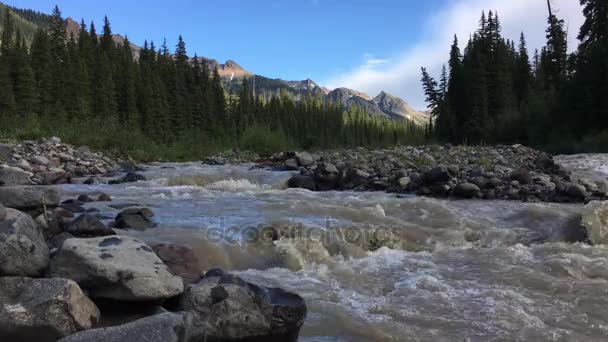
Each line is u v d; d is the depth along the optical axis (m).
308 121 91.50
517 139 43.22
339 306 5.10
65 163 19.19
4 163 16.53
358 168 15.04
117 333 3.23
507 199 11.84
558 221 8.98
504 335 4.45
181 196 11.66
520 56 59.88
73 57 55.06
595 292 5.64
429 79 65.75
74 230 6.43
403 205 10.05
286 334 4.15
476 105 50.50
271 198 11.35
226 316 3.95
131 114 48.06
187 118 56.72
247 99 79.12
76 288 3.69
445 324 4.68
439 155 17.48
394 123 132.75
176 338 3.34
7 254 3.98
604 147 29.55
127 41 77.88
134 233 7.01
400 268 6.64
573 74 42.62
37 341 3.41
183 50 74.25
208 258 6.41
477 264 6.86
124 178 16.02
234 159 24.44
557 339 4.38
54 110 41.16
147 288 3.96
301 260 6.71
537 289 5.77
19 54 46.25
